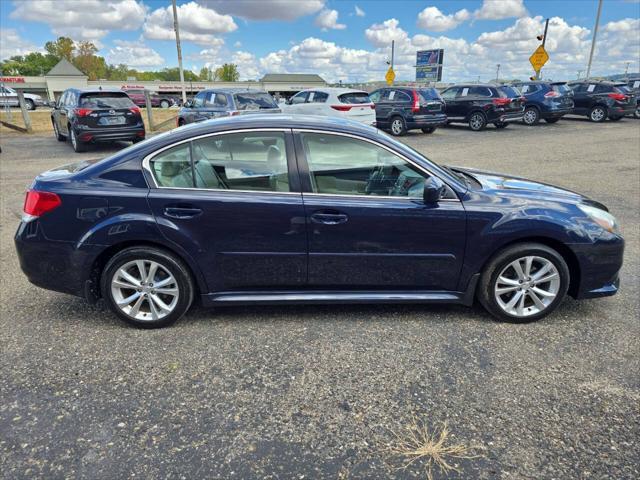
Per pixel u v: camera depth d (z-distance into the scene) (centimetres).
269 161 338
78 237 330
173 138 337
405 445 236
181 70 2311
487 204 342
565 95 2023
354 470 220
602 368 299
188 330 347
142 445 235
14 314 372
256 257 338
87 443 236
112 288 339
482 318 366
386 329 348
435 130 1894
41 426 247
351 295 352
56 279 340
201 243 332
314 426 249
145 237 329
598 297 360
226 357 312
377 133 352
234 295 349
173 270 337
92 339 334
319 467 222
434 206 337
